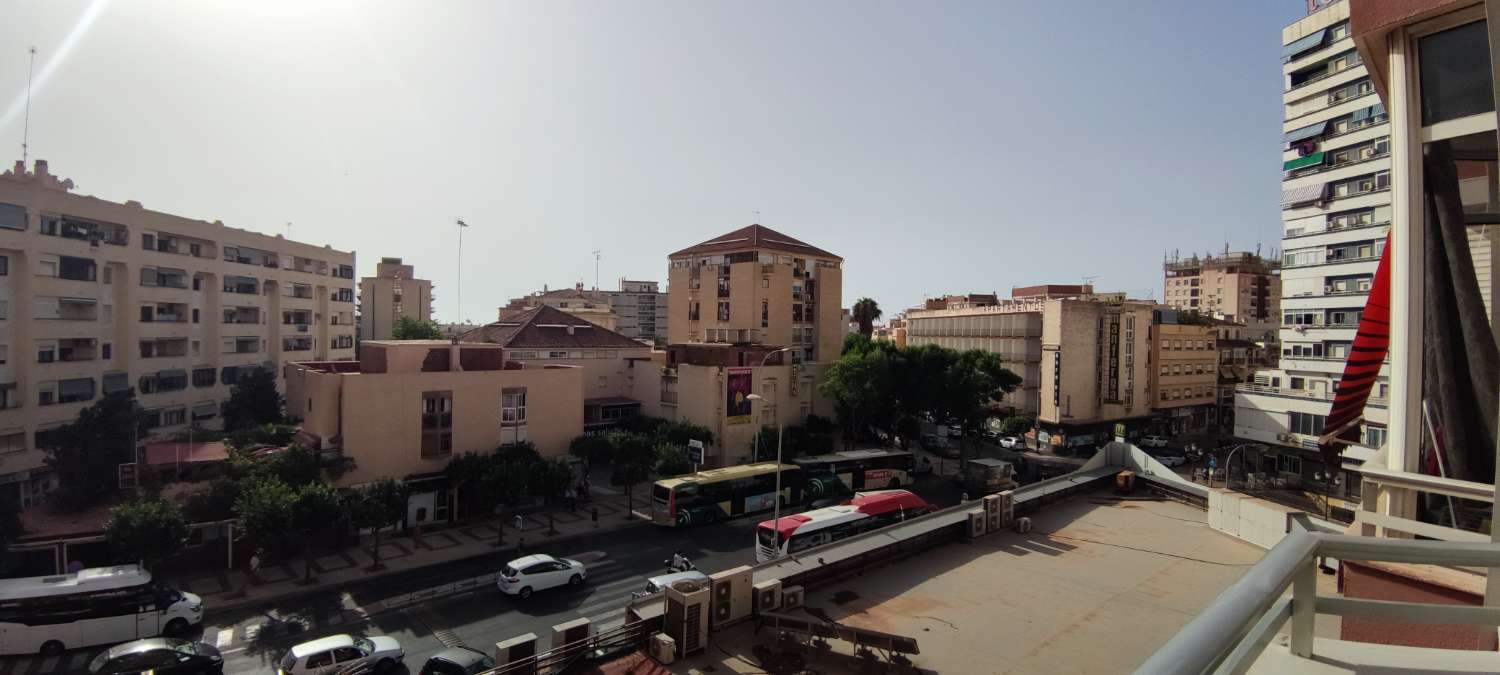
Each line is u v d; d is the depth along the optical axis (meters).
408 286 96.81
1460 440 7.81
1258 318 103.62
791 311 68.94
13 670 21.80
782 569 14.03
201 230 49.50
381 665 21.83
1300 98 45.06
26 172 37.81
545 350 59.19
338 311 67.38
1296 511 16.45
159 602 24.14
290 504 28.75
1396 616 3.55
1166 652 2.25
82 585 23.34
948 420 57.97
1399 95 8.05
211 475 33.59
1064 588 14.32
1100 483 23.44
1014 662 11.23
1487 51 7.29
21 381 36.34
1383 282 9.30
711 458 50.75
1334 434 10.03
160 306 46.03
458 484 37.97
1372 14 8.20
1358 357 9.59
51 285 38.00
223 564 31.11
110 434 34.00
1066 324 66.94
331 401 36.91
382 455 37.44
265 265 56.56
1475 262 9.23
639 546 35.41
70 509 31.17
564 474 38.06
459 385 40.09
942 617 12.88
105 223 41.72
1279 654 3.85
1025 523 18.14
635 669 10.57
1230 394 80.44
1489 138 7.80
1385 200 40.06
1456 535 7.60
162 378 45.88
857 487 46.66
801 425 58.03
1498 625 3.44
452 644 24.09
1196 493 21.08
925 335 86.75
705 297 71.25
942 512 18.08
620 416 57.88
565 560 29.62
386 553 33.59
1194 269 112.12
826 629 11.43
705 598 11.37
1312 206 44.50
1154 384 73.06
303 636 24.58
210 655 21.73
